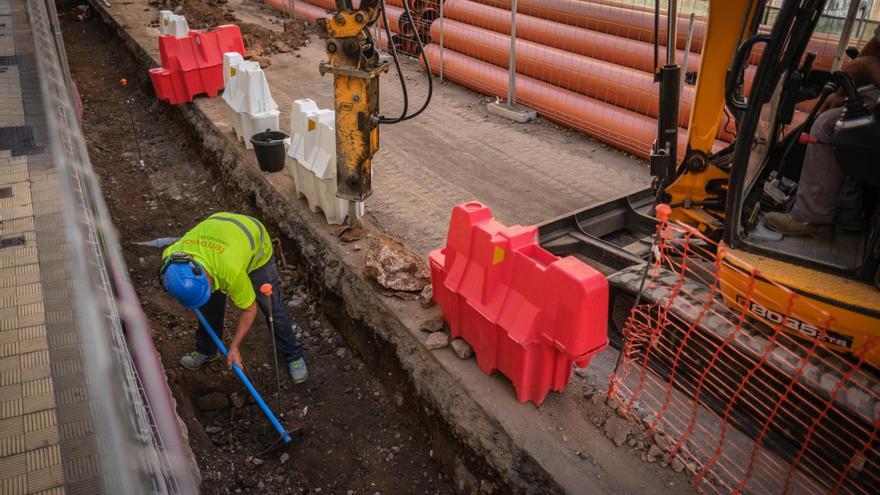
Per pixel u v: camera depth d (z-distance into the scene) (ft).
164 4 44.47
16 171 16.89
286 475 13.62
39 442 8.78
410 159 23.90
